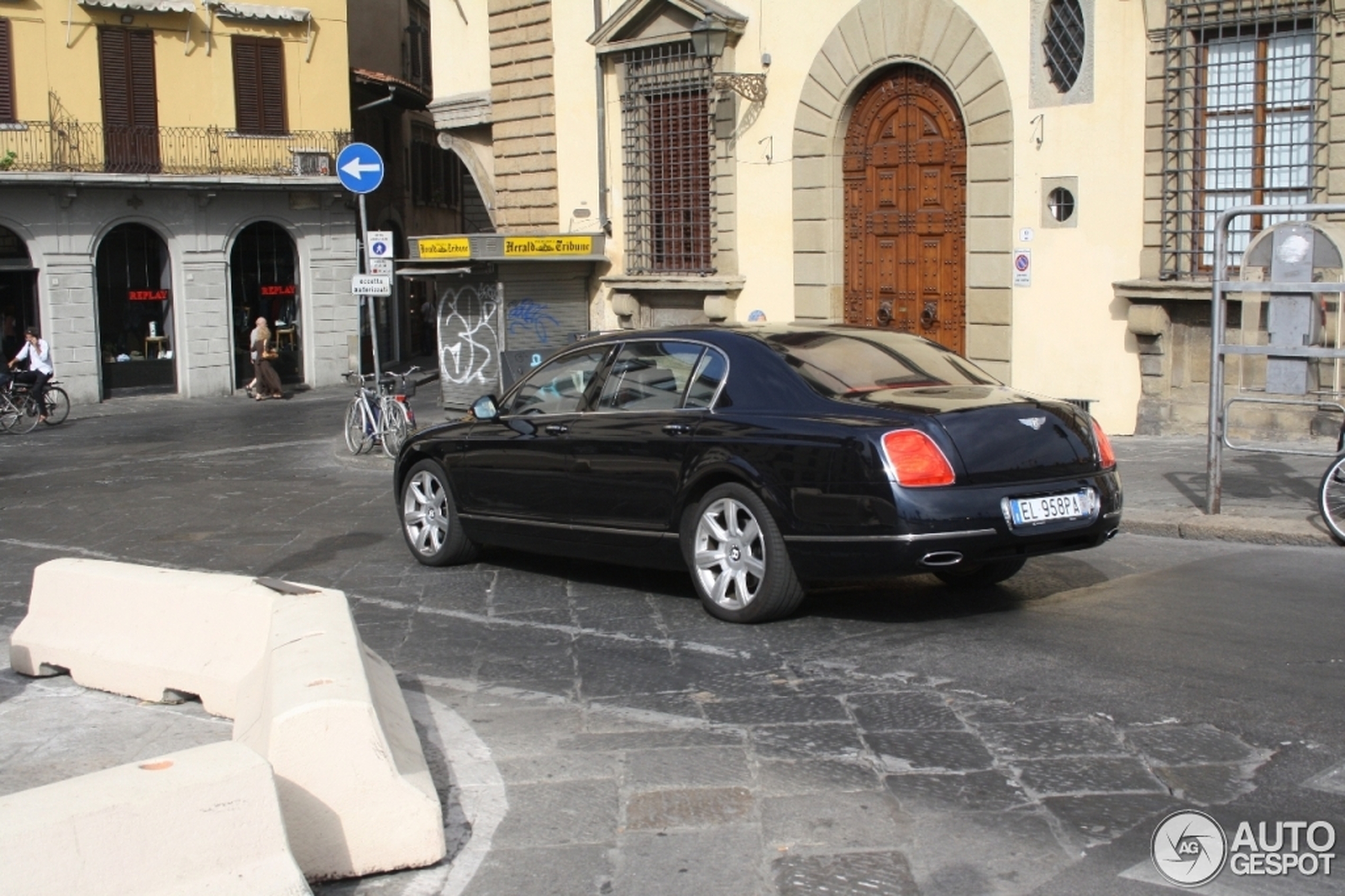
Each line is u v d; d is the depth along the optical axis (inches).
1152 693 237.1
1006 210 572.4
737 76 663.8
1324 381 368.8
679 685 257.4
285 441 815.1
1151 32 518.9
